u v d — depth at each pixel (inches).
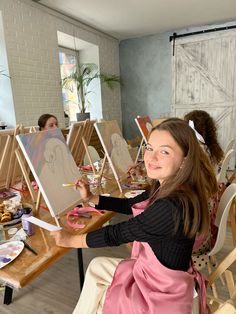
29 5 122.6
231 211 61.9
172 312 31.5
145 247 35.2
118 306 34.7
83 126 76.9
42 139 48.3
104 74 185.6
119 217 102.9
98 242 35.4
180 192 32.5
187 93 184.1
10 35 114.3
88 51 179.8
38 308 61.1
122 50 201.2
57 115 147.3
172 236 32.0
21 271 32.3
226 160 68.9
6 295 61.8
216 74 172.6
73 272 74.3
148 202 40.6
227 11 145.4
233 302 27.1
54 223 46.0
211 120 69.2
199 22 164.2
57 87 145.8
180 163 33.9
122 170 71.8
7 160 59.2
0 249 36.9
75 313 40.8
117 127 81.9
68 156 54.3
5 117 122.6
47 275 73.1
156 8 137.6
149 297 32.8
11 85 116.9
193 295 33.9
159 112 198.2
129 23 161.6
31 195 54.8
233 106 171.9
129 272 37.7
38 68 131.3
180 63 181.5
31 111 129.3
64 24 146.3
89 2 127.5
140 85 200.8
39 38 130.1
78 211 49.7
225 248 83.0
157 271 33.4
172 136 33.7
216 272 41.1
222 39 165.5
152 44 188.9
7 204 50.1
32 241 39.8
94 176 77.7
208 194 36.9
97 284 40.0
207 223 33.3
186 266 34.0
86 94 179.0
